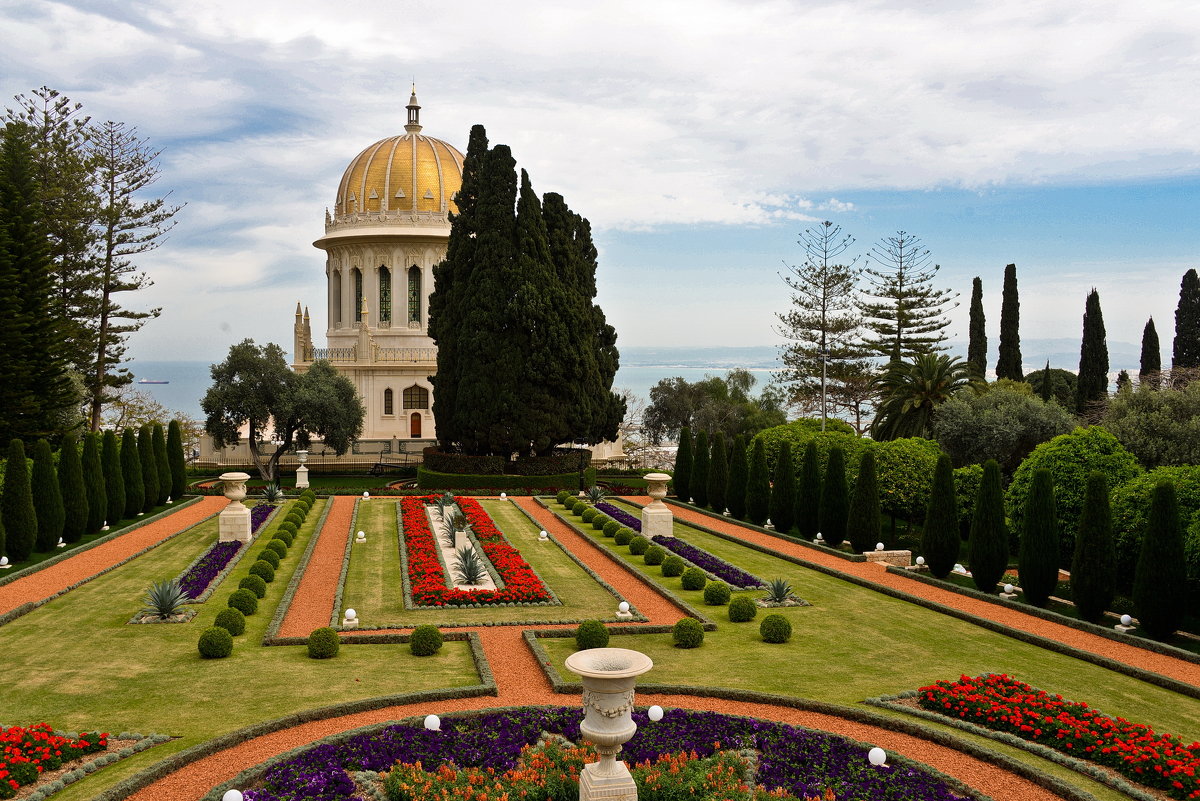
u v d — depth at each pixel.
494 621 25.09
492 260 56.69
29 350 45.62
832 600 28.62
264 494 49.16
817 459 39.69
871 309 79.69
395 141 81.19
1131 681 20.97
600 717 12.68
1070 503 31.56
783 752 16.14
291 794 14.38
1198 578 24.77
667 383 98.50
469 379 56.56
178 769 15.45
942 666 21.92
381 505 48.47
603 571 32.09
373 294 79.19
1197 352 60.81
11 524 32.78
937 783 15.09
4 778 14.20
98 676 20.22
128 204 61.00
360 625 24.52
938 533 31.92
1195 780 14.80
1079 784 15.32
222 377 58.91
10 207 46.72
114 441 40.97
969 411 48.38
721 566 32.03
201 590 27.36
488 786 14.59
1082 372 64.06
